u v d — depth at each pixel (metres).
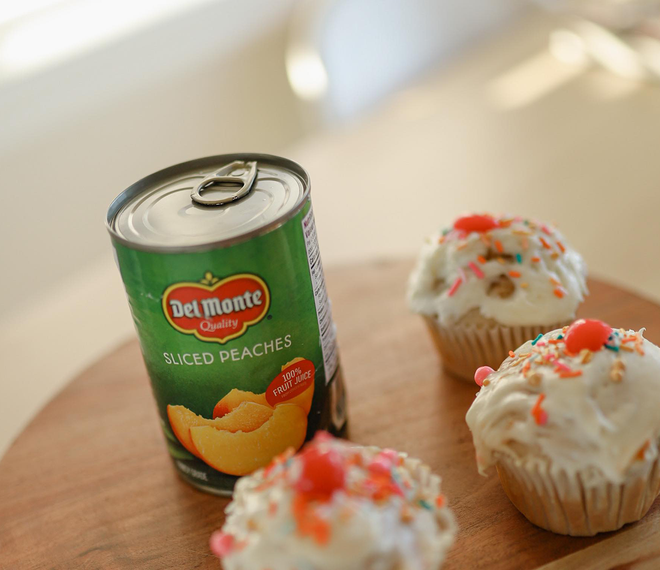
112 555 0.41
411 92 0.87
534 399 0.37
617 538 0.39
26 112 0.82
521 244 0.46
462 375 0.48
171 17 0.90
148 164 0.93
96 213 0.90
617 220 0.65
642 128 0.73
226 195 0.40
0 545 0.42
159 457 0.46
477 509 0.41
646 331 0.48
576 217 0.66
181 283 0.38
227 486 0.42
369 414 0.47
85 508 0.44
